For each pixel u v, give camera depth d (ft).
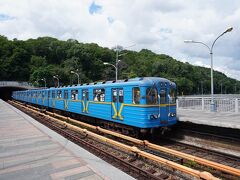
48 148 33.45
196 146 43.27
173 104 47.14
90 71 318.24
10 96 289.33
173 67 331.98
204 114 56.65
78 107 66.69
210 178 22.11
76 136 46.21
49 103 94.02
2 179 22.99
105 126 57.00
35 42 380.58
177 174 28.45
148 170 28.89
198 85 360.69
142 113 42.68
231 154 39.52
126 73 256.93
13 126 52.65
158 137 50.96
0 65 306.14
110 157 34.04
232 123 39.96
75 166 26.04
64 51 376.68
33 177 23.34
